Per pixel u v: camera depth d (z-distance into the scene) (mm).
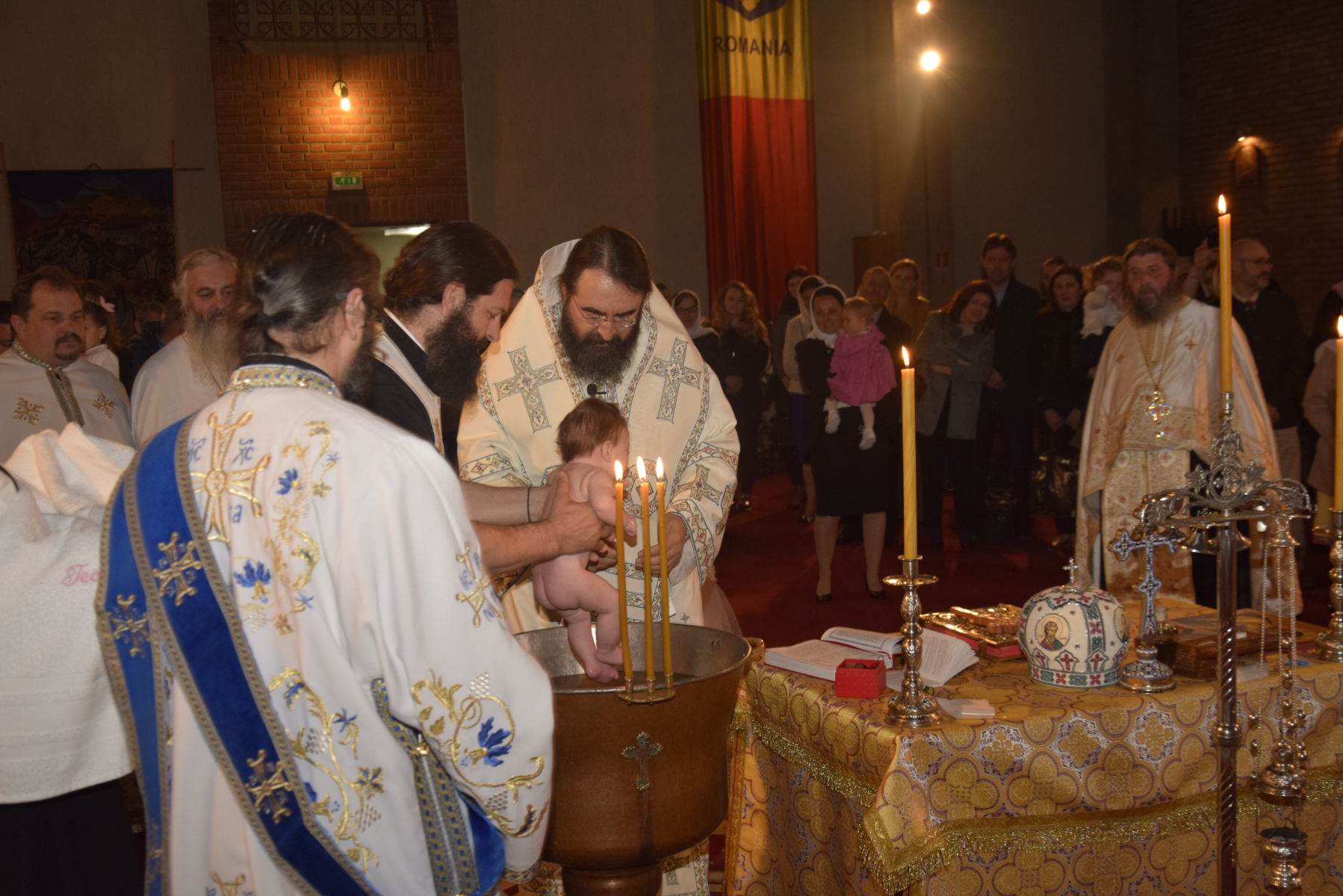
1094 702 2279
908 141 12039
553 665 2252
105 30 10172
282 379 1500
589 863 1862
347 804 1427
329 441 1416
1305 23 12023
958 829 2146
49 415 4047
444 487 1462
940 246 12211
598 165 11375
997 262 7258
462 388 2297
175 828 1436
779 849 2670
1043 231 12695
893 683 2426
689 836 1887
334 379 1562
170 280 10297
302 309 1484
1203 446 4273
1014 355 7238
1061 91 12641
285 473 1413
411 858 1478
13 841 1907
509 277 2307
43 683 1650
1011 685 2398
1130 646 2586
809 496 8617
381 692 1440
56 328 4047
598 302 2646
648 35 11414
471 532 1495
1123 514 4430
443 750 1429
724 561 7508
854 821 2289
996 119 12500
